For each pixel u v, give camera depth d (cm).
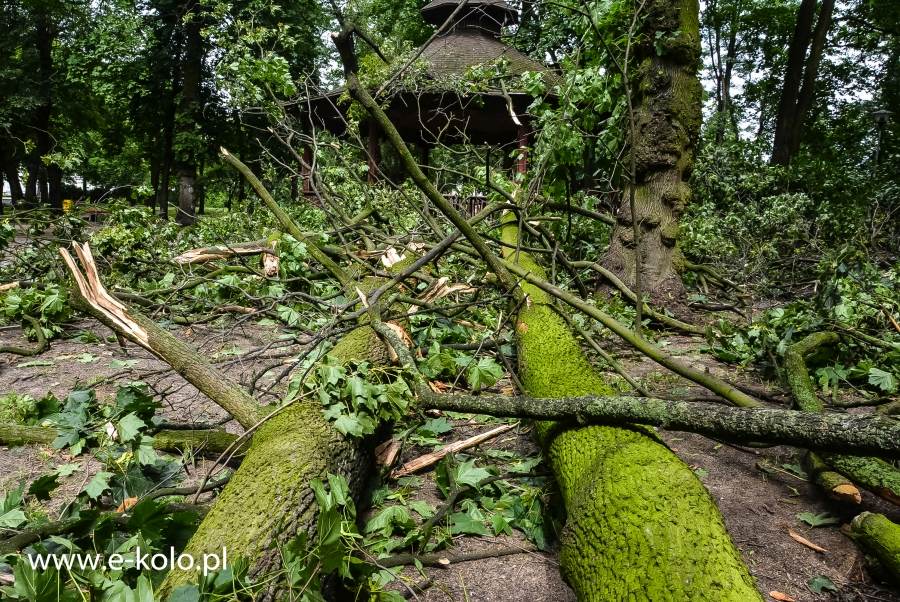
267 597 148
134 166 3203
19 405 305
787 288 859
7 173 2169
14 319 506
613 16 567
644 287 605
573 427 219
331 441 211
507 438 305
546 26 969
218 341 467
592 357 457
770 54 2694
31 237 605
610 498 161
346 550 171
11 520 190
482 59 1692
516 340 364
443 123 1527
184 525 178
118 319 259
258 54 823
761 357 420
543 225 592
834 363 399
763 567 204
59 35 2234
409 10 1931
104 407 267
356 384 230
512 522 227
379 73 727
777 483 265
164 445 261
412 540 210
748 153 1273
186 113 2062
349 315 306
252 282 525
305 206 809
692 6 597
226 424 299
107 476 218
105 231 571
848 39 2461
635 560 137
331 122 1581
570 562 165
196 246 712
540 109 609
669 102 596
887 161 1516
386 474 253
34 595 133
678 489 157
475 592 188
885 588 195
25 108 2050
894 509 241
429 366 343
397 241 543
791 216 964
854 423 162
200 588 141
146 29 2164
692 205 1014
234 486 181
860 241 795
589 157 736
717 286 720
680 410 193
